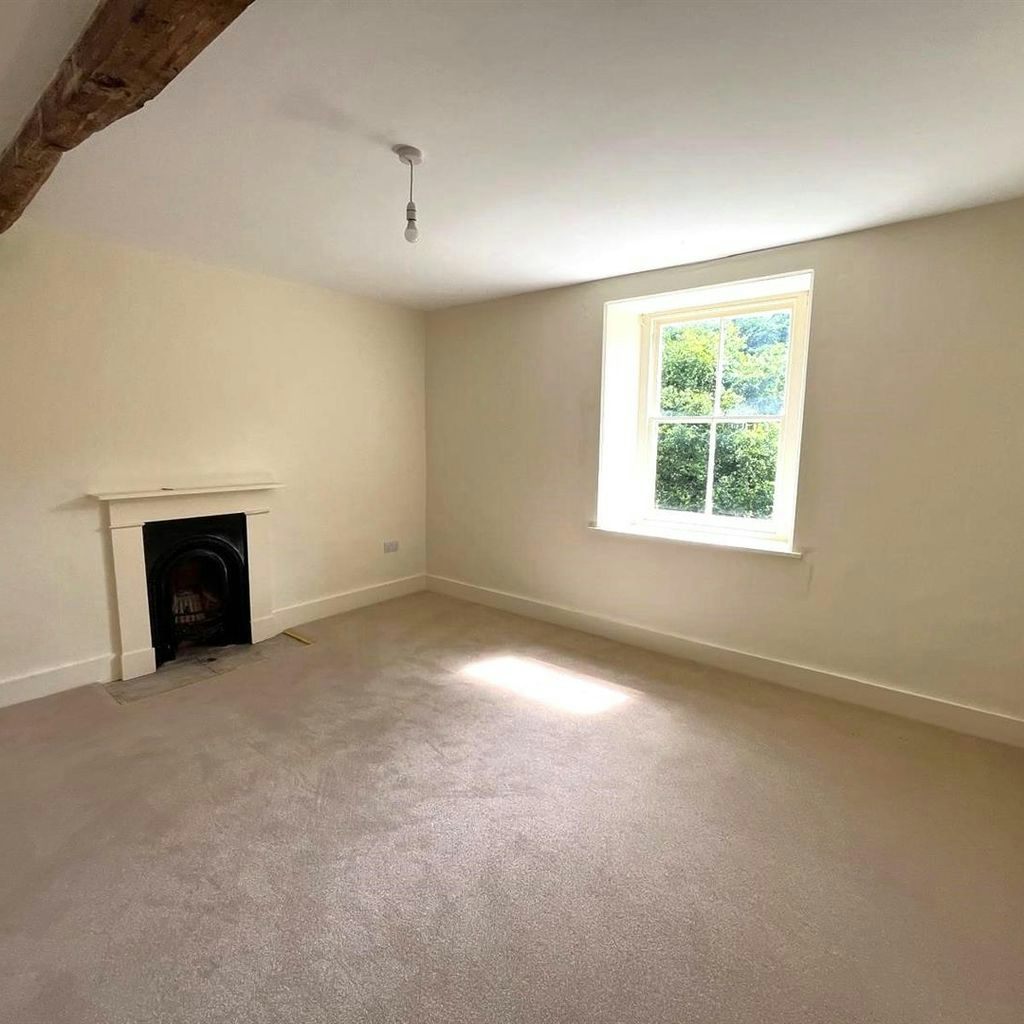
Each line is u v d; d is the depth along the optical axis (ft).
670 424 12.23
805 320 10.31
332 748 7.99
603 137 6.08
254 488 11.50
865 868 5.88
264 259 10.63
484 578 14.79
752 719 8.95
